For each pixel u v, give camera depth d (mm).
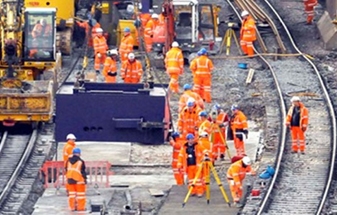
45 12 96375
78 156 76500
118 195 80250
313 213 76188
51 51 96312
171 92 103062
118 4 127562
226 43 119438
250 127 96062
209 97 100188
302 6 137250
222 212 75812
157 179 84312
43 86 94500
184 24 116188
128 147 90938
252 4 134500
